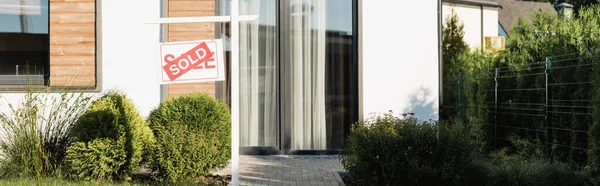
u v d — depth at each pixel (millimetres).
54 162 7434
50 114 7605
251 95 10195
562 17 10727
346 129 10180
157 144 7164
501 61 11016
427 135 7031
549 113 8266
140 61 9586
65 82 9422
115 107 7246
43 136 7527
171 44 5996
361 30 9938
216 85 10078
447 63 14133
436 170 6914
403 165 6980
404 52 9961
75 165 7004
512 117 9594
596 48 7602
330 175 8078
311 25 10180
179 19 6164
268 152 10172
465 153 7090
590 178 6910
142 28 9602
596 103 6758
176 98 7641
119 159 7016
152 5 9609
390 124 7270
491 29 15133
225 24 10117
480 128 10289
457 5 14461
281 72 10109
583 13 9852
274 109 10219
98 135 7012
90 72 9461
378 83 9945
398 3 9945
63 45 9438
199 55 5984
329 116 10227
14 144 7398
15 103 9219
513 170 7102
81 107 7957
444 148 7023
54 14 9430
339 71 10195
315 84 10219
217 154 7383
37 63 9609
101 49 9492
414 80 9969
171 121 7309
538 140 8500
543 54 9648
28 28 9617
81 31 9461
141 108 9578
